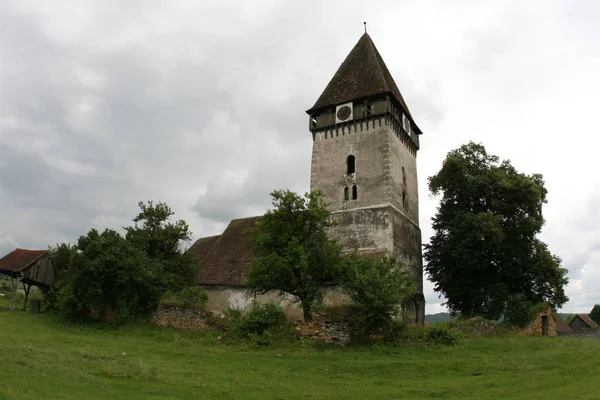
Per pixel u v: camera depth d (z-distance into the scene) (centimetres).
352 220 3716
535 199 3591
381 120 3844
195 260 3744
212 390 1580
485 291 3497
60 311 3319
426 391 1734
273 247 2981
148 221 3691
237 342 2653
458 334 2708
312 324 2731
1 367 1473
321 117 4144
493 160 3984
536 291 3612
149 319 3095
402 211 3853
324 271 2861
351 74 4169
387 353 2430
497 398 1609
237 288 3628
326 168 3981
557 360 2208
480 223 3416
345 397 1638
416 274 3938
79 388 1390
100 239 3234
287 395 1612
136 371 1709
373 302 2588
